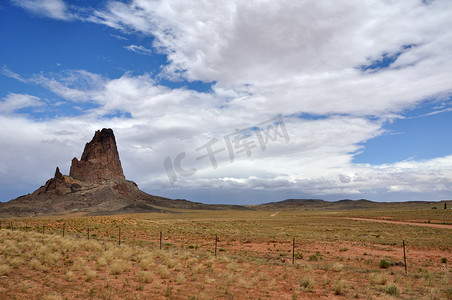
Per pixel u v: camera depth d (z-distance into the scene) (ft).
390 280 58.08
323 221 269.44
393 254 95.96
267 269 67.41
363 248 108.17
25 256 64.44
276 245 115.55
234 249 104.17
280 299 46.19
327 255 93.40
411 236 144.25
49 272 54.70
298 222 257.96
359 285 55.72
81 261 64.59
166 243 113.09
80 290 45.52
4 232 96.12
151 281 53.31
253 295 47.03
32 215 600.39
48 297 39.09
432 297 47.67
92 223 192.85
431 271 69.87
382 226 205.77
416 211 357.00
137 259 70.85
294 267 70.38
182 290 47.78
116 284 50.24
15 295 40.37
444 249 105.19
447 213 305.53
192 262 69.77
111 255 71.36
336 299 47.09
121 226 181.16
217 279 56.03
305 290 50.37
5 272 50.44
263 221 273.54
